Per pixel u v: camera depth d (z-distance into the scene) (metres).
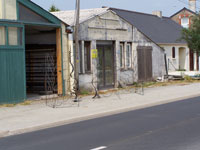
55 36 18.08
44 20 16.08
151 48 24.02
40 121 11.03
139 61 22.75
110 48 20.47
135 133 9.10
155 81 24.45
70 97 16.70
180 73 26.67
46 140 8.70
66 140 8.59
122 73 21.19
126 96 17.23
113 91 19.31
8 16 14.42
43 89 18.61
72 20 18.67
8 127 10.20
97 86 19.30
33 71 18.97
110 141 8.28
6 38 14.25
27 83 19.08
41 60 18.67
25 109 13.41
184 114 12.00
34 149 7.81
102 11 19.53
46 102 14.79
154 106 14.68
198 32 26.31
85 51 18.48
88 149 7.60
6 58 14.23
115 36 20.42
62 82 16.98
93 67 18.86
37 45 18.80
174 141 8.06
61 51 16.86
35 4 15.43
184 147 7.48
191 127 9.67
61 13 21.25
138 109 13.93
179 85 22.38
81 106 14.12
